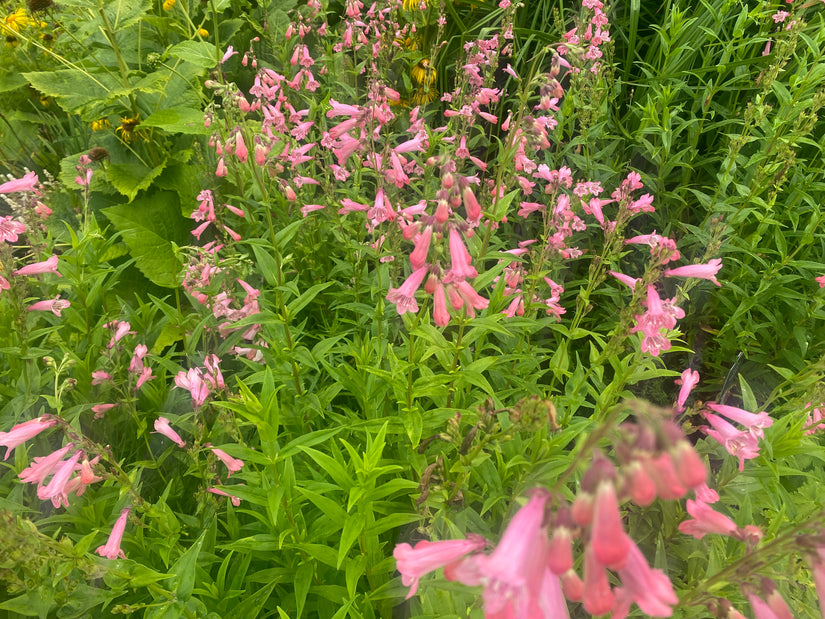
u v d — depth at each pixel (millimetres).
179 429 445
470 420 354
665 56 619
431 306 457
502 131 682
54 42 714
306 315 570
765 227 511
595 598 172
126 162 635
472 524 325
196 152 558
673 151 659
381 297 438
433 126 755
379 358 414
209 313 457
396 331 496
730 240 539
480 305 310
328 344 397
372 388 405
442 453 327
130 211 568
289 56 693
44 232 556
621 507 390
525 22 808
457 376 350
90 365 435
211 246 510
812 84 504
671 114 542
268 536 332
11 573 276
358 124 415
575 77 555
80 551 279
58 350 452
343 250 531
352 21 659
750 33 692
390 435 401
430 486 311
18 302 385
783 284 528
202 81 655
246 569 348
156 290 598
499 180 378
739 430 333
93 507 363
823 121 607
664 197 605
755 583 220
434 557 206
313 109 544
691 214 642
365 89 688
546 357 462
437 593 292
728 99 666
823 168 518
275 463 309
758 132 613
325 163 565
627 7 760
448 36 847
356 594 332
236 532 376
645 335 346
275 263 382
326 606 354
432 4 779
